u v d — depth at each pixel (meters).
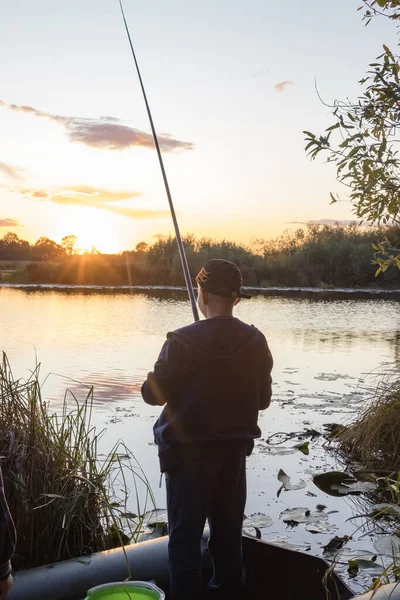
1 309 15.62
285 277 28.47
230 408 2.32
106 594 2.20
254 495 4.02
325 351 9.86
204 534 2.74
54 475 3.01
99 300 19.19
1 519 1.54
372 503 3.91
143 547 2.60
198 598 2.24
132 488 4.00
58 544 2.90
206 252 29.44
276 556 2.53
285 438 5.25
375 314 16.16
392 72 2.62
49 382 6.95
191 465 2.28
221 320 2.40
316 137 2.70
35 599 2.29
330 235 29.47
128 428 5.22
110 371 7.61
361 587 2.83
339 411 6.07
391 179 2.74
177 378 2.30
